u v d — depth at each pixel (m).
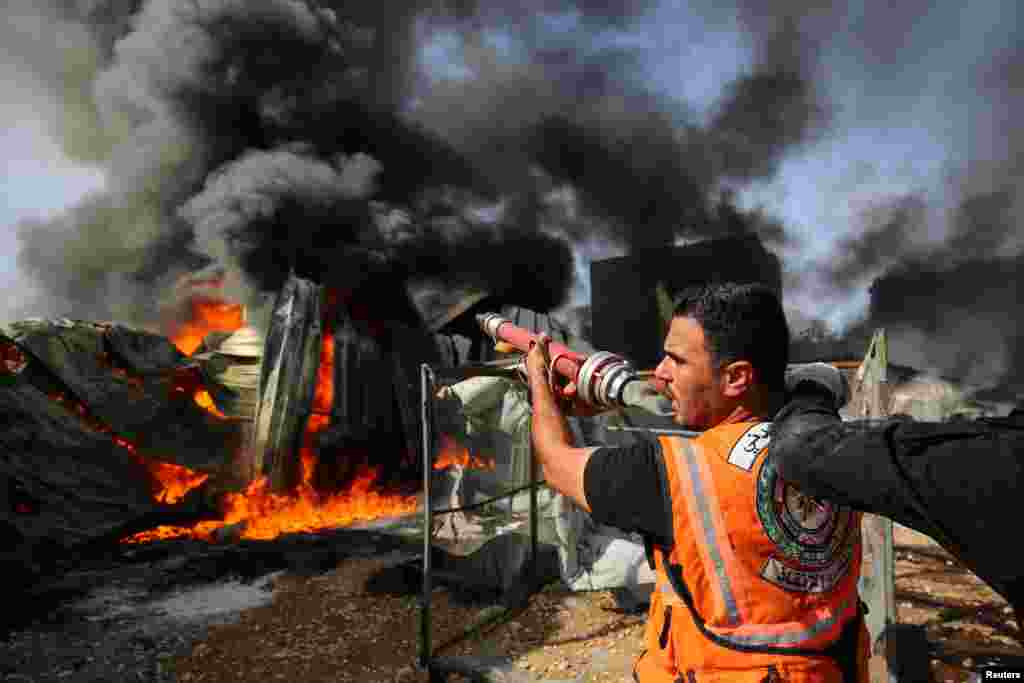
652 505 0.90
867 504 0.58
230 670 3.95
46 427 6.77
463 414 4.91
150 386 8.06
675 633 0.94
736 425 0.92
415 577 5.52
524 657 3.91
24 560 5.75
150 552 6.61
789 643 0.84
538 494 4.99
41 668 3.98
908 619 4.34
